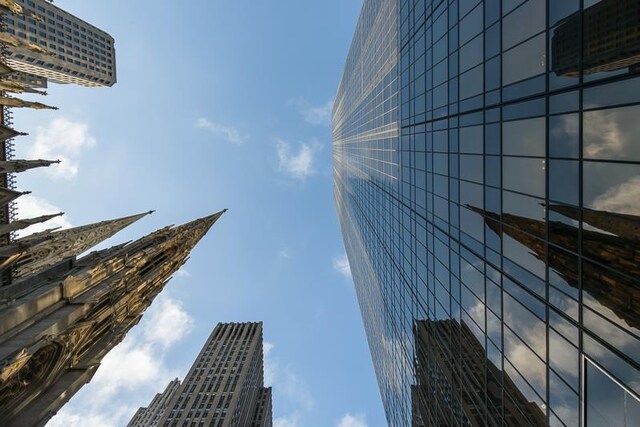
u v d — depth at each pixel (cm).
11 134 3102
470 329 2794
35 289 2658
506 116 2203
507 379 2261
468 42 2728
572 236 1662
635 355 1345
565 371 1730
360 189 9556
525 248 2038
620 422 1416
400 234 4997
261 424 12256
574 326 1664
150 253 4272
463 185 2844
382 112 6331
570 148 1670
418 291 4175
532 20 1938
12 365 1916
